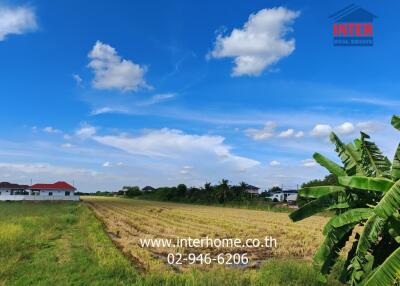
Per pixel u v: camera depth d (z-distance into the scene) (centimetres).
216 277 1273
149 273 1438
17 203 7756
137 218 4203
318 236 2602
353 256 1043
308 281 1277
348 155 1119
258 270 1581
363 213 973
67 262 1606
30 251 1842
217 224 3472
